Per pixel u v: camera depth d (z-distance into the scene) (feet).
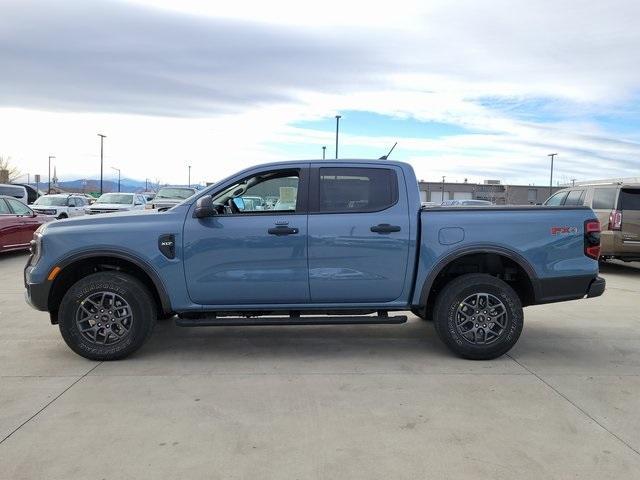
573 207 18.25
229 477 10.47
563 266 17.89
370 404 14.02
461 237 17.56
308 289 17.58
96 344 17.30
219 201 18.26
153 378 15.93
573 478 10.50
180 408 13.73
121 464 10.94
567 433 12.42
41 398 14.34
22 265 41.55
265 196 18.12
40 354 18.22
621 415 13.43
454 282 17.74
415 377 16.12
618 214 37.09
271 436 12.18
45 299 17.31
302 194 17.79
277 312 18.22
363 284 17.63
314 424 12.82
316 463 11.00
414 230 17.60
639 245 36.88
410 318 24.04
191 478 10.42
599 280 18.28
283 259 17.40
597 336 20.98
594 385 15.52
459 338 17.65
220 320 17.56
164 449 11.57
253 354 18.43
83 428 12.55
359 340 20.27
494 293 17.57
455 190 273.13
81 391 14.85
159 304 18.33
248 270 17.42
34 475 10.52
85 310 17.21
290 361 17.66
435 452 11.48
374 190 17.88
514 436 12.24
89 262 18.08
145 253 17.17
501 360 17.87
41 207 70.33
